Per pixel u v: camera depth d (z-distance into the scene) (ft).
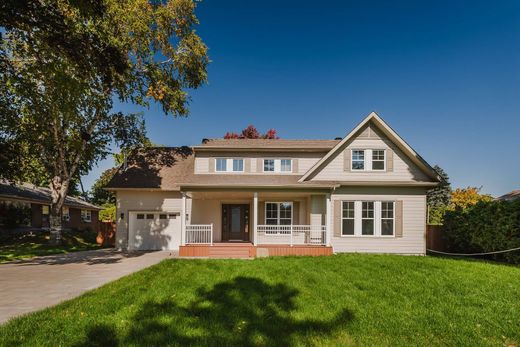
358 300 21.07
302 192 49.26
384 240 49.49
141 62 53.72
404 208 49.96
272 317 17.48
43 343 13.97
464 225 48.98
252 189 48.19
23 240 65.87
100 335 14.82
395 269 32.14
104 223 66.74
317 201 51.39
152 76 54.70
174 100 57.00
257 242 49.88
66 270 33.68
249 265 35.14
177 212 57.41
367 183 49.47
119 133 65.26
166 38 54.29
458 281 26.86
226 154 56.49
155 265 35.60
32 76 34.47
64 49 31.83
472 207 48.55
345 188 50.31
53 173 62.28
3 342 14.01
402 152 51.06
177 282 25.88
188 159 64.54
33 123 45.73
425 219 49.73
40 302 20.88
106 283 26.43
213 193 51.52
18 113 46.19
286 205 56.90
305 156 56.59
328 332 15.56
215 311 18.33
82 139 57.00
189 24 56.03
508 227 40.55
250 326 16.12
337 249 49.39
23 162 58.49
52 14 30.30
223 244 49.06
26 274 31.24
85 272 32.37
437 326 16.56
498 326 16.74
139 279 27.37
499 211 42.57
